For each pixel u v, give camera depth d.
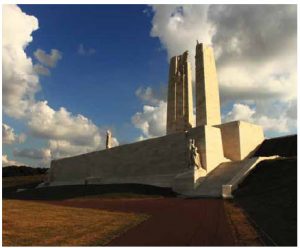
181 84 71.69
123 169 72.19
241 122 58.44
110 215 24.91
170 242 15.44
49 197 55.50
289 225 17.83
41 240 15.74
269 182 37.34
